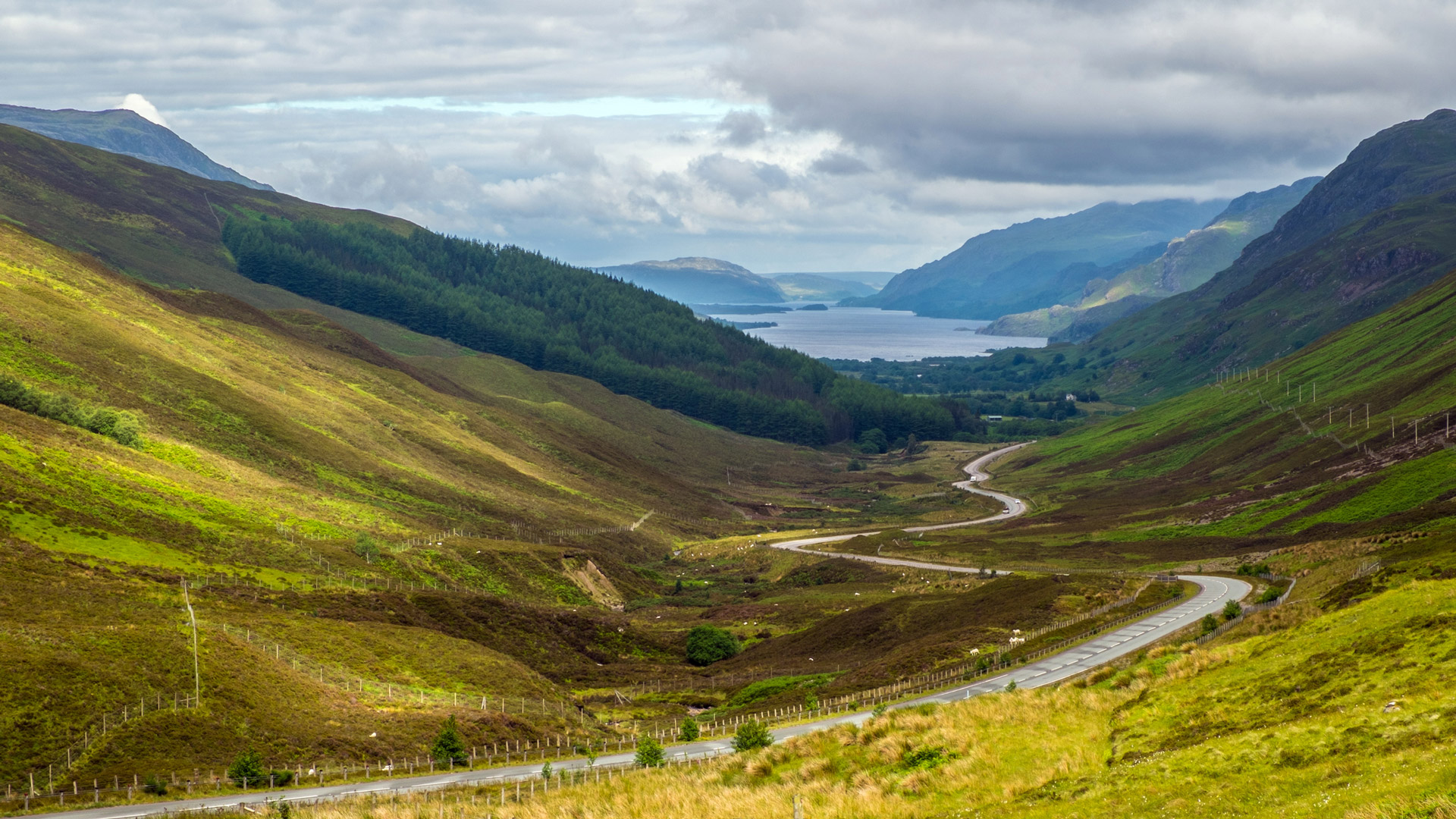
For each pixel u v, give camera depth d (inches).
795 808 1574.8
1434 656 1535.4
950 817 1521.9
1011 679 3334.2
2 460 5044.3
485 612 5447.8
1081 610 4586.6
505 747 3198.8
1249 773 1331.2
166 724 2888.8
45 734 2709.2
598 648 5595.5
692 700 4475.9
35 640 3102.9
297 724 3097.9
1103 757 1699.1
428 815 2146.9
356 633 4266.7
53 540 4399.6
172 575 4429.1
